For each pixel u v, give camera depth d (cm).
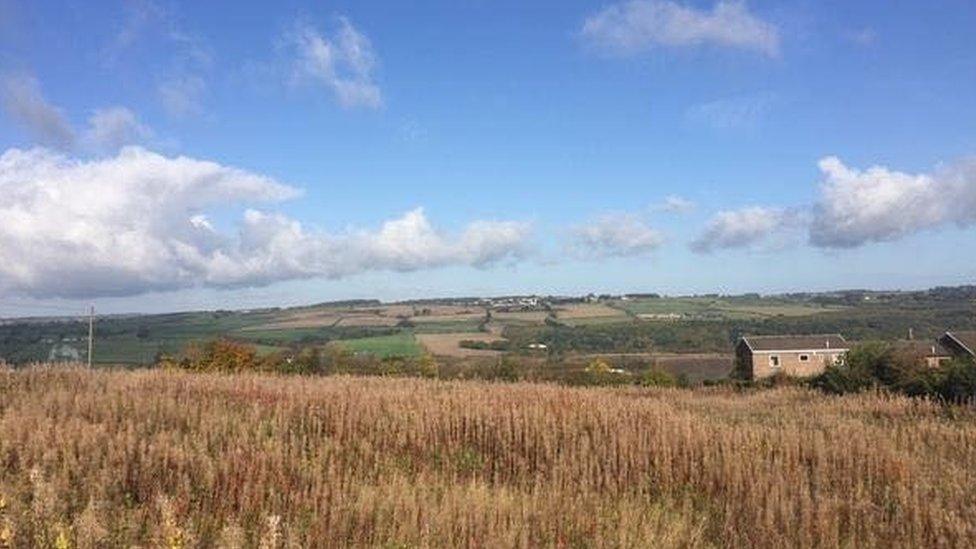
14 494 983
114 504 1033
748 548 1051
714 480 1368
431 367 4734
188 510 1059
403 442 1585
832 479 1356
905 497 1204
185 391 2142
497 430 1612
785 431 1648
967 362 2912
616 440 1513
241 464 1220
